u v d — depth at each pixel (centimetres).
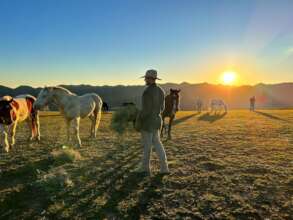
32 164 732
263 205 479
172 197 516
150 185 580
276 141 1093
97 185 581
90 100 1081
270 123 1797
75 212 462
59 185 575
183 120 2042
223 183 588
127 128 922
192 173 657
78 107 976
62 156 775
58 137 1177
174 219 435
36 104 932
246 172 666
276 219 432
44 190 550
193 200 502
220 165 726
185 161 772
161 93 623
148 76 605
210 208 470
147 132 637
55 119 2084
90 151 904
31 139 1088
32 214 455
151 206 480
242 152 888
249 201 496
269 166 714
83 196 525
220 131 1394
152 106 612
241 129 1473
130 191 548
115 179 619
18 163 750
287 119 2106
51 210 467
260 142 1070
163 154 654
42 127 1555
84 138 1156
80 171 678
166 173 655
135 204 488
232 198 509
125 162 765
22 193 537
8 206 484
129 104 922
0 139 988
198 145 1008
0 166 720
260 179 611
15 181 607
